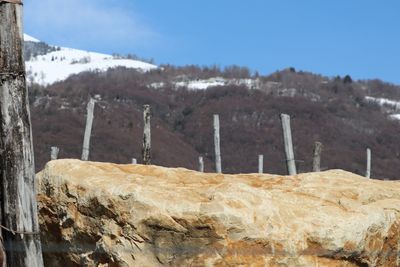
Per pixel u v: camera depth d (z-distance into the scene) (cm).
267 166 5634
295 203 631
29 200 545
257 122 8369
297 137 7562
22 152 543
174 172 706
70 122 6512
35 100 7781
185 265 593
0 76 541
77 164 686
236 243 589
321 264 606
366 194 681
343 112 9581
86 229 644
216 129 1591
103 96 8888
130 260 607
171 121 8344
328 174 735
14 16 544
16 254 543
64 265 679
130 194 612
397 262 674
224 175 718
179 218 591
